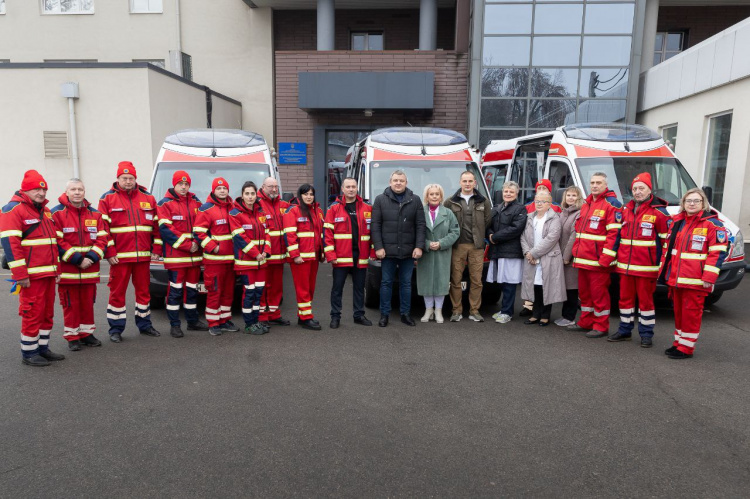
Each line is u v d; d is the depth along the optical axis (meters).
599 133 8.44
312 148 14.97
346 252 6.33
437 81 14.34
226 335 6.17
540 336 6.16
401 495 3.03
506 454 3.49
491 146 12.55
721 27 15.95
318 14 14.84
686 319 5.29
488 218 6.73
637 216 5.66
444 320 6.91
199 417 3.99
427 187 6.54
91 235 5.44
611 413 4.10
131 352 5.50
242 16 16.12
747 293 8.38
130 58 16.23
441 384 4.66
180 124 13.19
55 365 5.09
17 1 16.17
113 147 12.07
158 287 6.82
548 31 13.34
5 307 7.33
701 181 11.38
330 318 6.98
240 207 6.01
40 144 12.11
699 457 3.46
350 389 4.54
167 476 3.20
